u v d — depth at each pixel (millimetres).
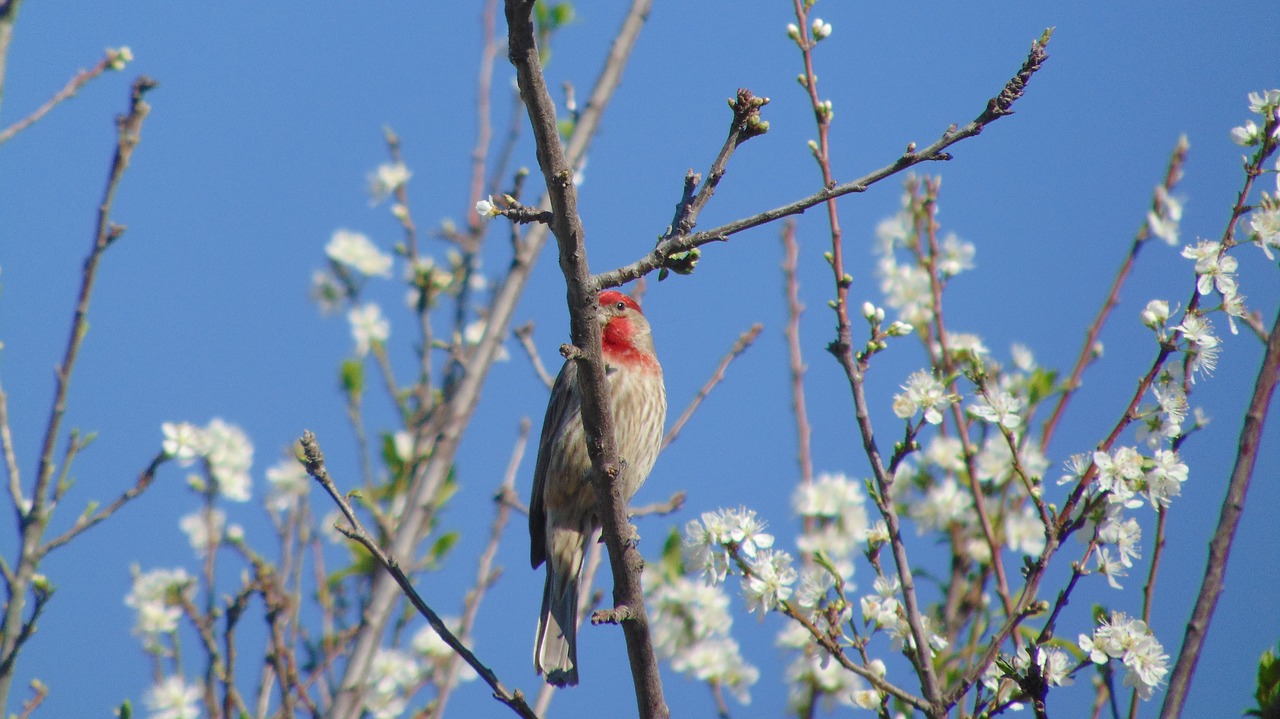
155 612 11586
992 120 7160
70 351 10227
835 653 7793
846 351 8594
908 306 10703
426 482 11477
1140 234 10430
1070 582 7492
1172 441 7684
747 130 7445
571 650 11000
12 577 9781
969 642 9516
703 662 10875
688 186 7453
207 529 11422
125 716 10094
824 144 9242
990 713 7539
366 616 10828
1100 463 7453
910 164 7211
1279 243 7633
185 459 11328
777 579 7984
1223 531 7395
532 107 6840
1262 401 7477
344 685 10531
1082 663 7527
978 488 9344
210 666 10742
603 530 7988
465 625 11562
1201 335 7504
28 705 10047
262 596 10852
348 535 7898
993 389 8625
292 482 12711
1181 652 7254
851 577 10156
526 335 12461
